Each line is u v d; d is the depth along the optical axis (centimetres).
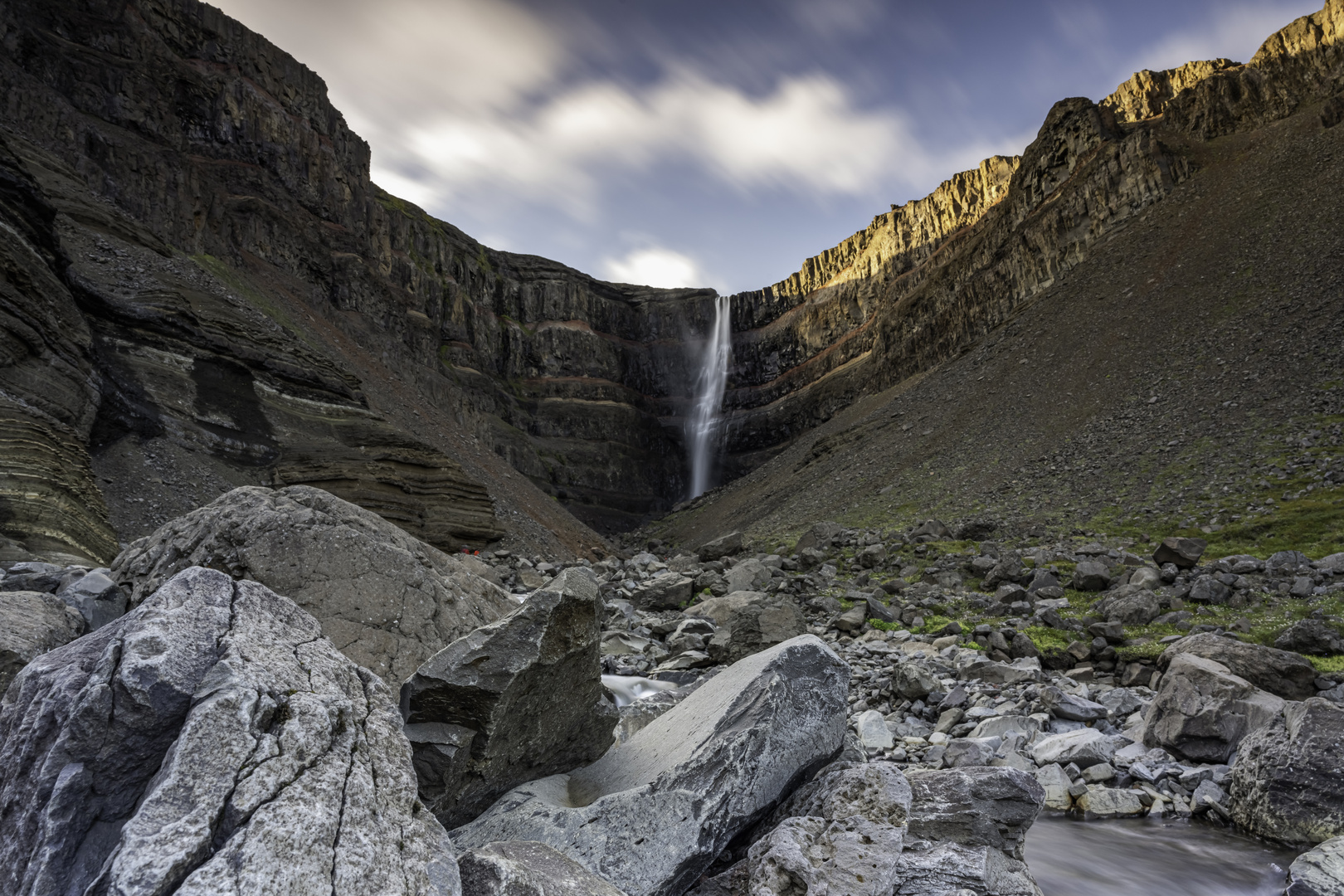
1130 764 1068
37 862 321
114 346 3372
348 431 4253
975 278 10694
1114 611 2131
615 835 592
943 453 6788
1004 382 7550
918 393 9319
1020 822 655
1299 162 7438
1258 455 3884
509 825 605
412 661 838
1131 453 4738
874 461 7675
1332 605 1936
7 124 4512
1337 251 5725
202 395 3603
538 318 15488
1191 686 1136
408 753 445
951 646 2000
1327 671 1446
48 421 2133
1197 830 904
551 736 699
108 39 6000
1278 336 5209
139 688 357
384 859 355
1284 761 864
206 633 410
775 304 16812
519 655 620
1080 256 9131
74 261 3509
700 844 605
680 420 16200
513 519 4931
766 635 1798
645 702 1118
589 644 696
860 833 626
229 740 344
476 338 13600
